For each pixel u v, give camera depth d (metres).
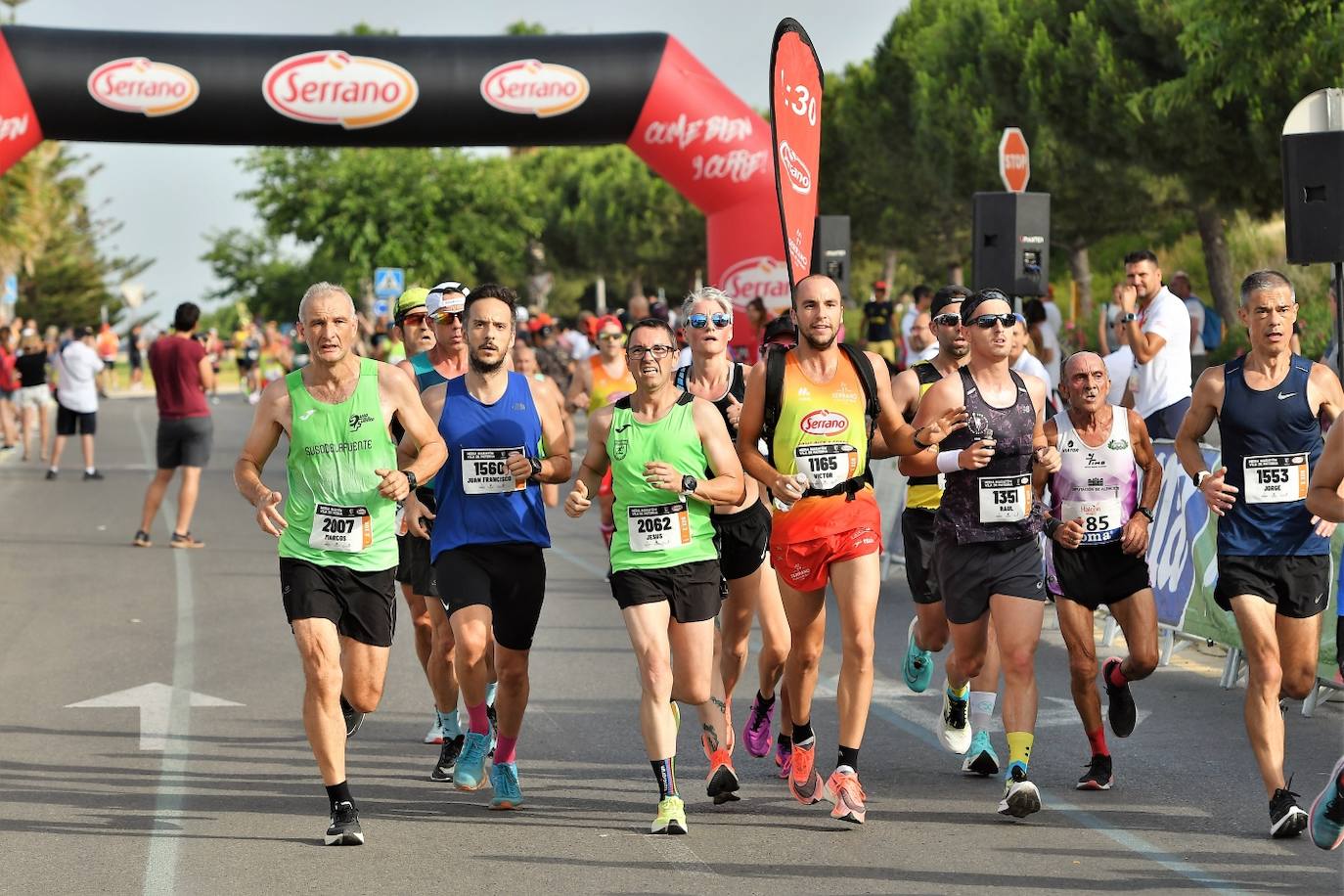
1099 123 46.34
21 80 39.56
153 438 62.00
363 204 86.44
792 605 13.00
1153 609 13.88
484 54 41.38
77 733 16.14
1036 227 27.03
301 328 12.29
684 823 12.44
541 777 14.37
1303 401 12.58
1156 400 22.52
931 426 12.74
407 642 21.38
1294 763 14.52
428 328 15.43
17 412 55.03
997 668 14.21
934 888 11.00
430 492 14.35
